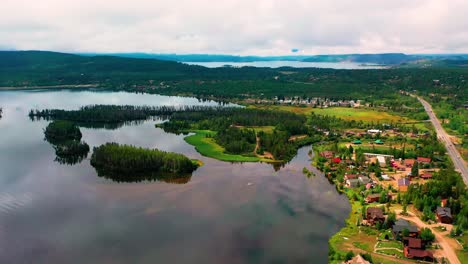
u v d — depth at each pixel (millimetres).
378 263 123312
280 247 139250
